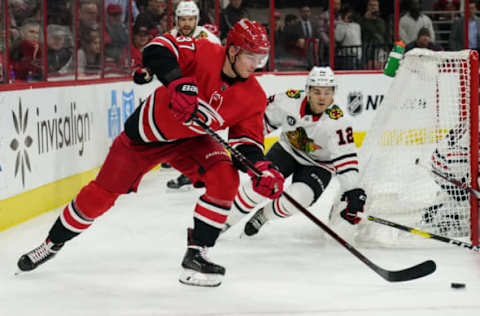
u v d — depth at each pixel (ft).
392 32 64.08
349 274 23.62
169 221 33.01
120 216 34.17
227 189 21.02
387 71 28.40
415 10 63.93
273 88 60.80
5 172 31.19
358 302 20.31
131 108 50.11
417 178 29.17
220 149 21.66
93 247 27.58
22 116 32.81
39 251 23.08
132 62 53.01
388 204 28.35
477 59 27.63
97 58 45.21
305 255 26.32
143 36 54.19
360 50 63.46
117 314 19.31
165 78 19.56
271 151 29.32
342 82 61.36
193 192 41.57
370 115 61.93
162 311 19.49
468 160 28.22
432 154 28.73
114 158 21.59
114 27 48.73
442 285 22.20
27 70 34.78
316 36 62.69
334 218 28.43
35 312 19.56
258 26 19.48
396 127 28.58
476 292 21.38
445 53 28.12
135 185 22.03
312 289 21.77
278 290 21.63
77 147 39.55
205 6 60.75
